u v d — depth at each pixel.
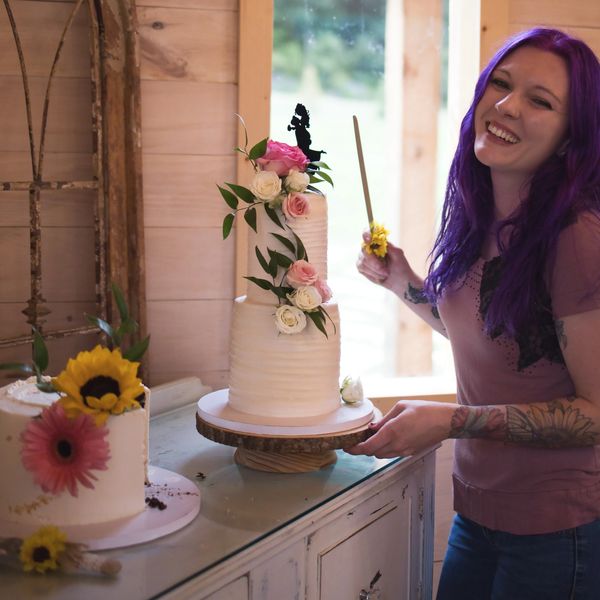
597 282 1.25
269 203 1.34
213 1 1.80
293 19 4.08
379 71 4.23
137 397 1.21
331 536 1.36
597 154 1.31
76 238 1.79
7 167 1.74
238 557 1.13
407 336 2.72
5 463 1.15
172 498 1.27
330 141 4.10
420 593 1.66
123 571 1.07
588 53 1.35
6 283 1.76
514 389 1.39
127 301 1.78
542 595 1.37
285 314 1.32
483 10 1.95
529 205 1.33
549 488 1.36
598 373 1.27
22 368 1.17
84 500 1.15
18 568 1.08
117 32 1.71
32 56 1.72
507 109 1.33
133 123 1.73
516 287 1.32
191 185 1.84
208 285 1.88
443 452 2.11
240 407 1.41
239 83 1.82
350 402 1.49
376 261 1.72
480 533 1.48
